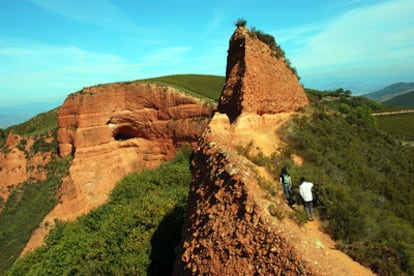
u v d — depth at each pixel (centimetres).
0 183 4706
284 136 1967
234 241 838
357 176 1867
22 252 3494
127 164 4806
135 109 4769
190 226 1158
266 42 2380
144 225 2317
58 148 4800
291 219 927
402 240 1161
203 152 1390
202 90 6444
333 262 820
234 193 923
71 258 2602
